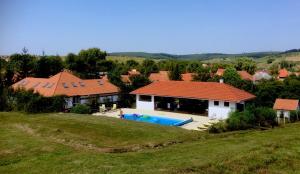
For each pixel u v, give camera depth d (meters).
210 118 47.44
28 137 24.11
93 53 108.56
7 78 66.38
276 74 130.50
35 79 60.06
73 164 16.84
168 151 20.19
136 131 27.70
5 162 17.80
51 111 44.88
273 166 16.69
